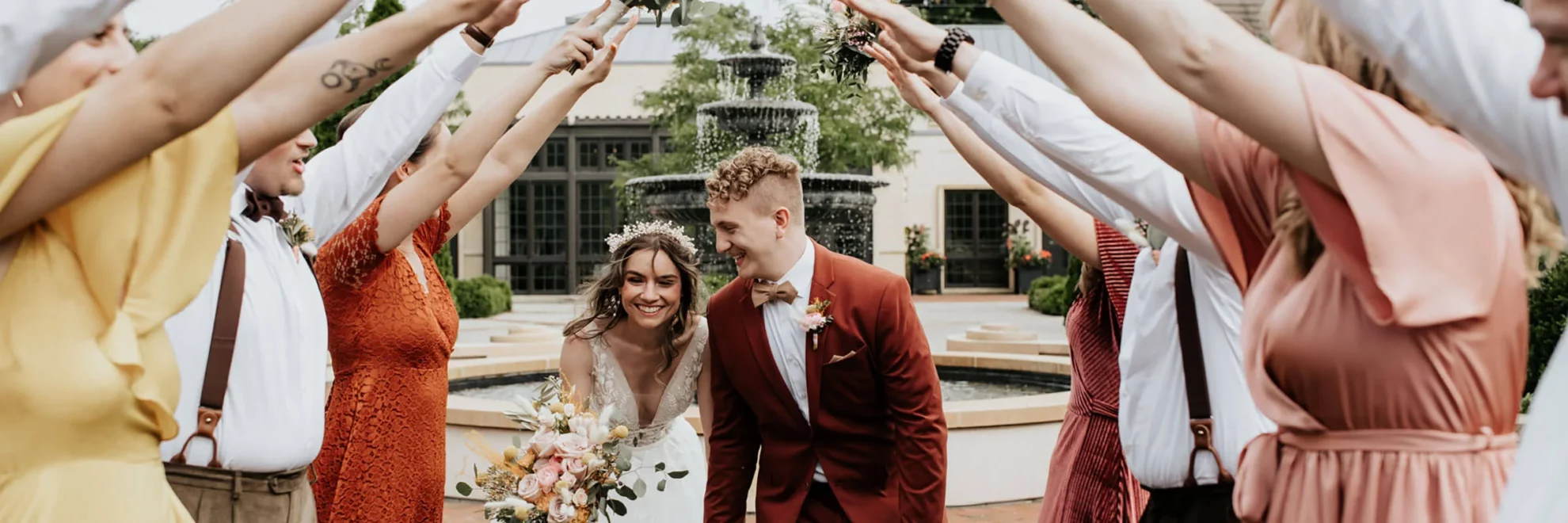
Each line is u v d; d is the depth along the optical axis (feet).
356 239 9.43
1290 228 5.22
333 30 6.48
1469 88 4.13
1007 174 9.95
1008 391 26.40
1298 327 5.16
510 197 93.40
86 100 4.76
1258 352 5.44
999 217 96.32
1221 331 7.91
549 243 93.50
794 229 9.68
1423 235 4.70
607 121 90.84
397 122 8.73
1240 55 4.70
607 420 10.37
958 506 18.43
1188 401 8.06
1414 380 4.90
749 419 10.27
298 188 8.18
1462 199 4.71
